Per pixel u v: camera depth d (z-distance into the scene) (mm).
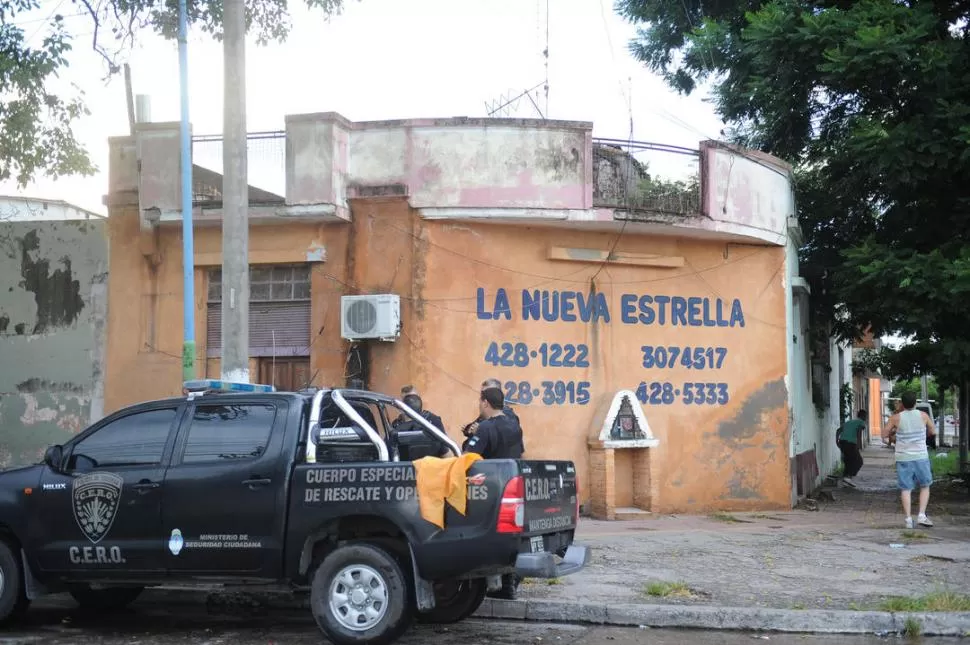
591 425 14617
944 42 15570
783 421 15836
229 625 8016
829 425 25547
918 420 13055
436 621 7859
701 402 15398
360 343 13930
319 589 6793
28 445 15055
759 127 20422
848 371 34750
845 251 16266
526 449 14250
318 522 6922
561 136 14188
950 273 14750
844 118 18734
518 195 14008
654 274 15297
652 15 22062
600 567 9883
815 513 15266
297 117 13906
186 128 12891
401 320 13812
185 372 12547
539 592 8602
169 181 14375
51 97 14914
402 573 6707
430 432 8477
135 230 14930
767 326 15945
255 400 7465
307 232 14273
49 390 15055
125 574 7352
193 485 7223
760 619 7668
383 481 6824
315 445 7207
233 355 10578
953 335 16281
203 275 14719
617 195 14422
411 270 13883
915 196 17016
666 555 10641
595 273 14930
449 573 6641
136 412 7723
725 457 15445
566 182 14141
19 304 15242
